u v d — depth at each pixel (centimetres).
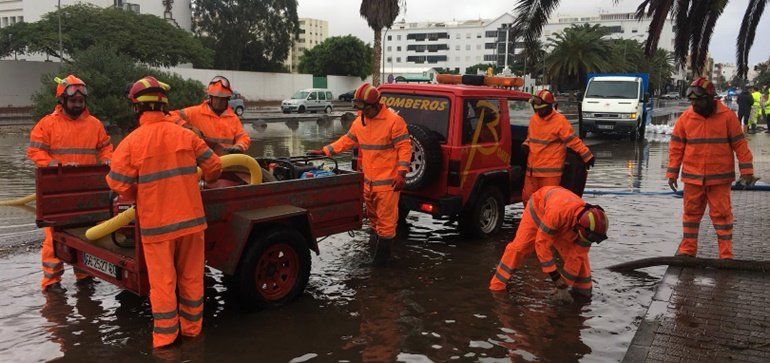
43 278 578
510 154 831
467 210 770
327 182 598
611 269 665
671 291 582
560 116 777
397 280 620
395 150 650
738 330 489
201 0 6325
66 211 553
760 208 970
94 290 576
